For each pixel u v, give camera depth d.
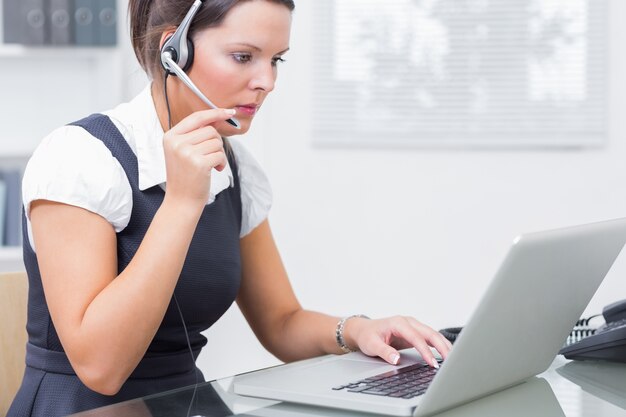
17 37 3.16
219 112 1.28
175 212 1.26
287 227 3.36
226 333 3.25
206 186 1.26
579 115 3.24
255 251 1.67
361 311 3.34
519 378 1.16
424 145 3.29
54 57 3.42
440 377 0.96
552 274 1.04
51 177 1.30
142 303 1.23
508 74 3.28
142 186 1.38
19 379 1.59
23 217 1.42
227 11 1.31
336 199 3.34
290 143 3.36
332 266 3.34
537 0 3.25
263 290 1.67
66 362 1.39
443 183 3.29
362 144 3.32
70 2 3.16
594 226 1.11
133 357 1.25
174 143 1.26
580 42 3.24
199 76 1.35
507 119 3.28
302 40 3.34
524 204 3.26
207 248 1.47
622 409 1.05
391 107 3.33
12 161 3.43
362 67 3.34
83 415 1.02
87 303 1.26
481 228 3.28
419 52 3.32
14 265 3.17
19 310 1.60
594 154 3.24
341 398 1.02
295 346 1.60
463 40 3.29
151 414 1.02
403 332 1.34
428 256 3.30
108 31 3.17
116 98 3.23
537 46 3.26
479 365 1.02
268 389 1.08
